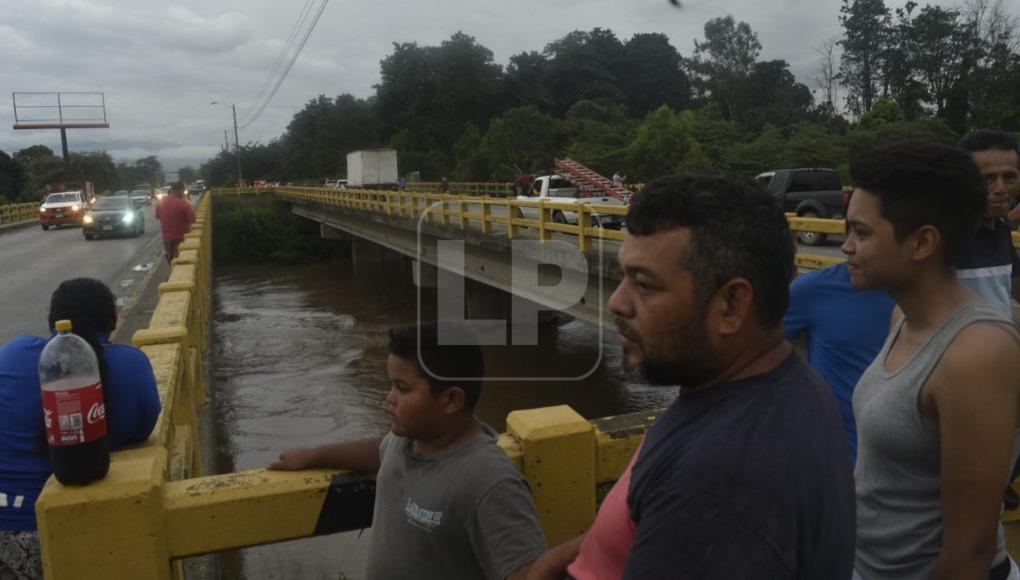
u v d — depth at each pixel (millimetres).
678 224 1097
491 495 1649
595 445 2352
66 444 1834
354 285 30953
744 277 1082
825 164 39688
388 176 43188
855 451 2105
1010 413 1447
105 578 1892
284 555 6277
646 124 43156
